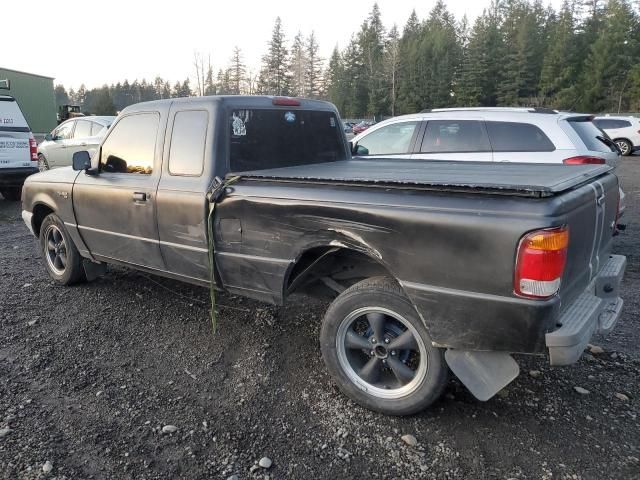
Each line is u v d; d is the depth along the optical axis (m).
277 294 3.52
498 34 71.88
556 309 2.58
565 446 2.83
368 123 50.34
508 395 3.33
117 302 4.94
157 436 2.95
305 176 3.34
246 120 4.00
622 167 17.92
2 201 11.25
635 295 5.16
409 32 93.25
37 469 2.67
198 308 4.78
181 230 3.94
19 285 5.43
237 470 2.69
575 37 68.56
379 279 3.13
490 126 6.67
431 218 2.74
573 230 2.68
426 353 2.96
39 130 31.94
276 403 3.29
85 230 4.88
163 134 4.11
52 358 3.87
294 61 85.31
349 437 2.95
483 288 2.64
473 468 2.68
